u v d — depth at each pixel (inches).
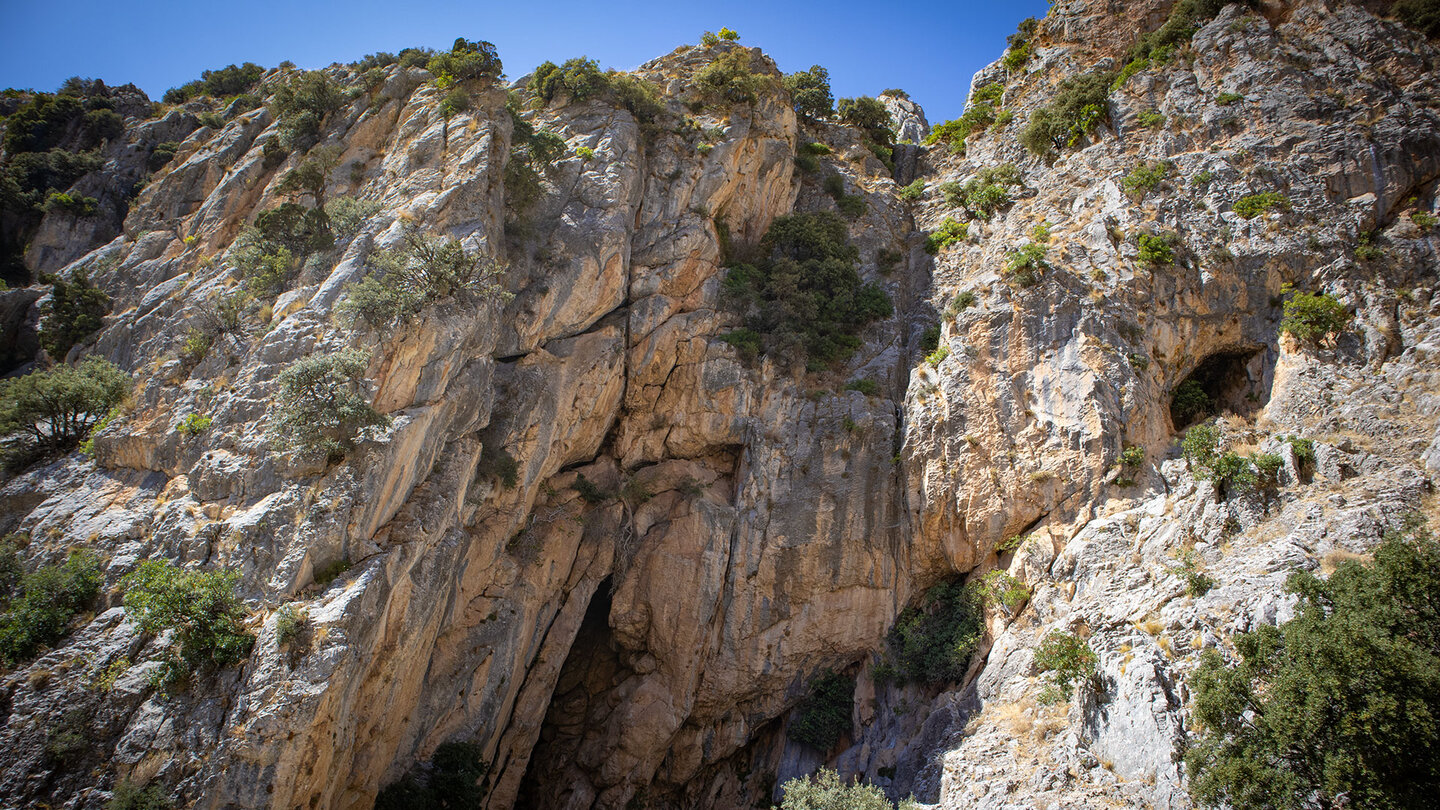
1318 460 1165.1
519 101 1836.9
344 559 1083.9
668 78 2027.6
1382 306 1355.8
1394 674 741.3
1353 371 1310.3
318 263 1395.2
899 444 1590.8
